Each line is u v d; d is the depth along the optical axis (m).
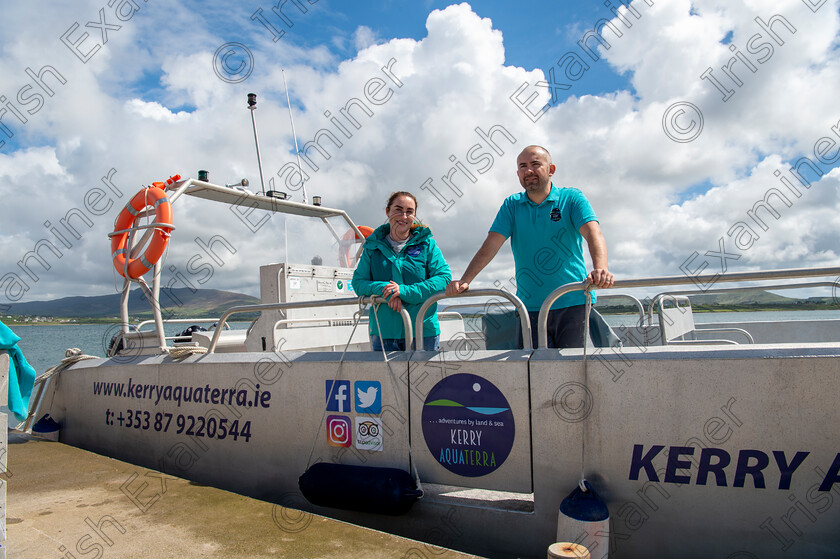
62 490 3.43
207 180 5.42
